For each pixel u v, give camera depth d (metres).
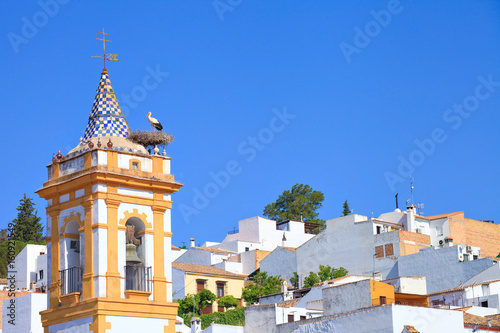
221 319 99.12
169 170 54.84
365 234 111.00
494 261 96.25
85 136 55.00
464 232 116.44
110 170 52.16
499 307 83.81
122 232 51.91
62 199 53.75
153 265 52.69
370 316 63.12
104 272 50.75
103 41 56.38
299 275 113.31
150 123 55.12
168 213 54.06
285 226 139.75
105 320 50.00
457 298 86.81
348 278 91.31
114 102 55.41
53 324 52.28
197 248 129.25
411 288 87.25
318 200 157.88
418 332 61.06
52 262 53.50
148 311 51.56
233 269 123.81
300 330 67.38
